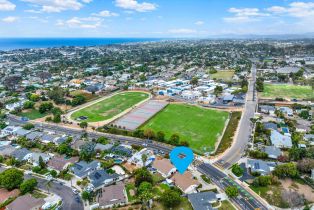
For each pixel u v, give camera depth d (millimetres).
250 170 109000
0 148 131000
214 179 103375
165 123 166875
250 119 166875
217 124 164500
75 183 102750
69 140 137625
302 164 105188
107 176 103062
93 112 191875
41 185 101562
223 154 123562
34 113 191625
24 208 83938
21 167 115625
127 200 91250
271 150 122062
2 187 99062
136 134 145375
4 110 196375
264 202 89188
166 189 97438
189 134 148875
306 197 90500
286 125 155500
